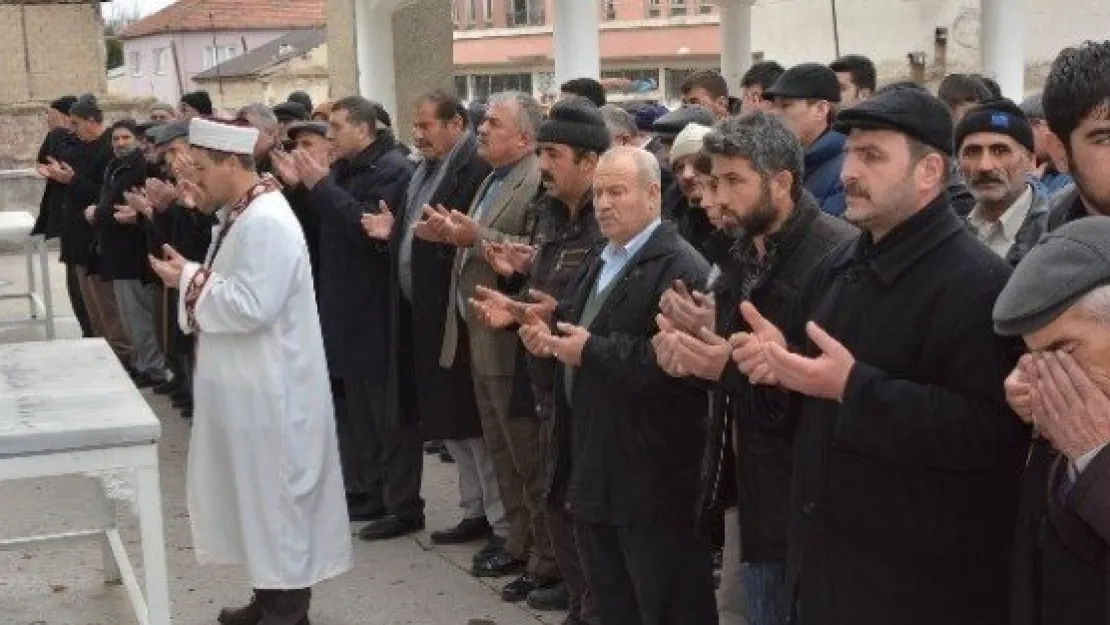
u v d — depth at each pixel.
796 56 16.11
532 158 4.83
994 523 2.48
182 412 8.13
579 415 3.61
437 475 6.78
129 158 8.46
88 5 18.70
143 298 8.78
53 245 16.78
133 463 3.73
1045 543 2.18
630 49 27.05
